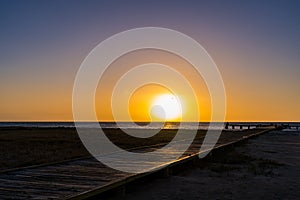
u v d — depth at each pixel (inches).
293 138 1477.6
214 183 402.9
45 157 601.0
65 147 825.5
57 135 1446.9
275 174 472.7
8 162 530.9
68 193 267.7
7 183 305.9
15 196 257.6
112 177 339.6
